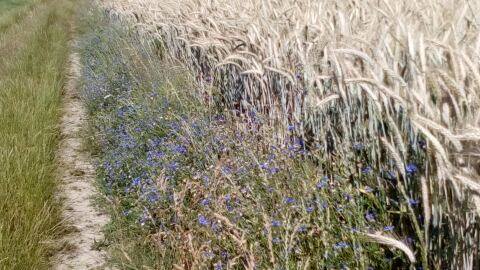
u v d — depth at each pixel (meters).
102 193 4.53
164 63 7.61
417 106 2.53
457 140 1.96
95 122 6.54
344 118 3.51
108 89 7.45
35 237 3.64
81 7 24.17
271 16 5.59
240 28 5.62
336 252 2.70
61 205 4.57
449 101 2.37
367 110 3.46
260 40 5.00
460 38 3.20
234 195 3.52
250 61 4.71
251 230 3.14
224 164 4.07
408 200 2.48
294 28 4.45
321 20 4.47
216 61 5.96
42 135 5.94
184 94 5.98
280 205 3.17
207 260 3.05
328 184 3.35
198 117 5.18
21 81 8.16
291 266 2.75
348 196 3.04
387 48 3.10
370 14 4.35
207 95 6.08
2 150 4.98
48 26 17.36
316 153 3.76
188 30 7.20
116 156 4.93
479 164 2.19
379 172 3.15
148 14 10.16
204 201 3.45
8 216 3.81
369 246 2.72
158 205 3.83
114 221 4.05
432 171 2.36
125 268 3.43
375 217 2.97
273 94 4.69
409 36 2.74
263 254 2.90
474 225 2.19
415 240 2.67
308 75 3.99
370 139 3.26
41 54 11.52
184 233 3.24
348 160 3.45
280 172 3.55
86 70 9.21
